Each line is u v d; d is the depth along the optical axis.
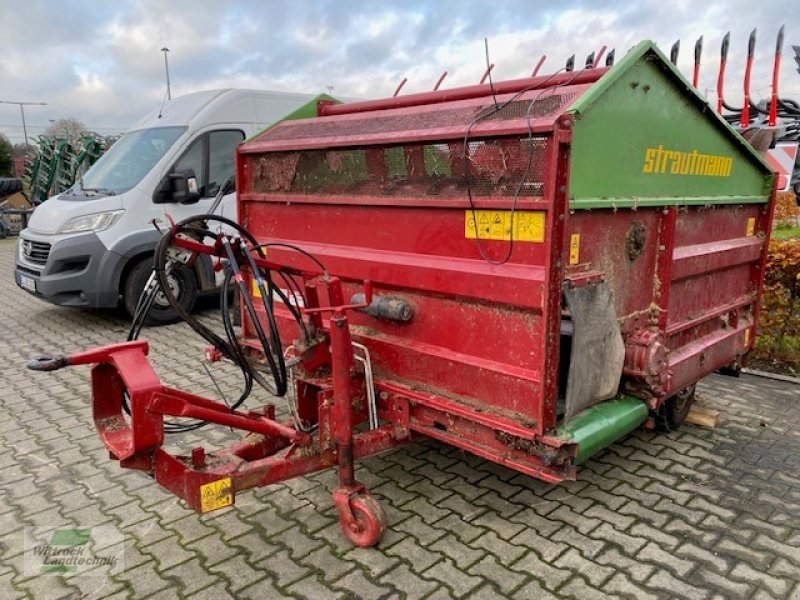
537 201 2.51
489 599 2.58
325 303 3.29
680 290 3.40
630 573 2.73
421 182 3.00
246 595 2.63
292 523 3.14
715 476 3.56
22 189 17.55
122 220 6.50
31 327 6.98
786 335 5.35
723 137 3.49
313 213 3.61
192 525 3.14
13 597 2.64
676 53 4.12
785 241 5.43
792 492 3.39
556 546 2.93
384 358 3.32
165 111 7.45
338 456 2.94
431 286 2.98
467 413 2.88
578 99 2.51
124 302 6.77
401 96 3.86
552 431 2.68
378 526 2.84
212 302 8.02
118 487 3.51
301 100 7.77
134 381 2.43
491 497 3.36
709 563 2.80
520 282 2.62
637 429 4.15
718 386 4.93
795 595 2.60
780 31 5.34
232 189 7.18
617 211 2.86
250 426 2.81
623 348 2.92
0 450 3.96
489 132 2.61
